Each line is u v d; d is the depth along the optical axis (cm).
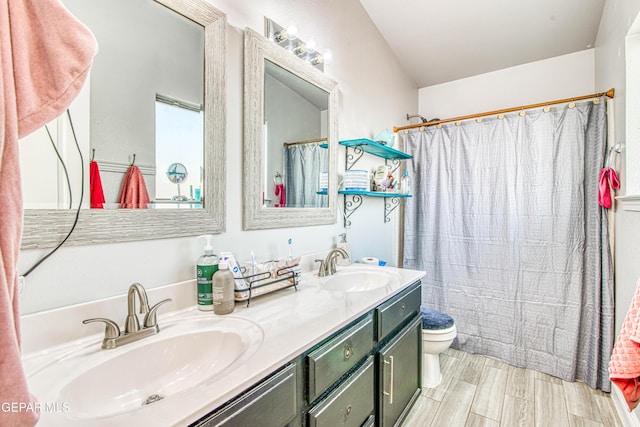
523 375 215
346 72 201
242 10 130
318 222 175
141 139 98
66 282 82
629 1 150
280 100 149
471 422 166
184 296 108
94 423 54
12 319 45
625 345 103
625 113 162
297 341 85
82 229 85
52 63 51
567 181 213
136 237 96
